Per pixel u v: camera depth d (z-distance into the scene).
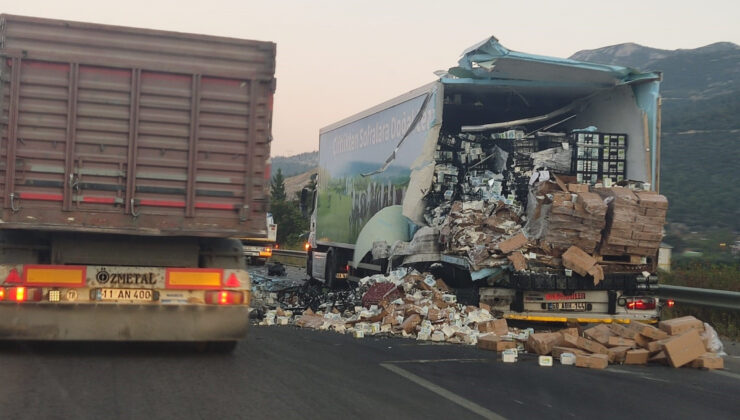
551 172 12.40
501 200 12.90
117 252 8.80
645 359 9.74
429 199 13.98
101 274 8.66
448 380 8.20
